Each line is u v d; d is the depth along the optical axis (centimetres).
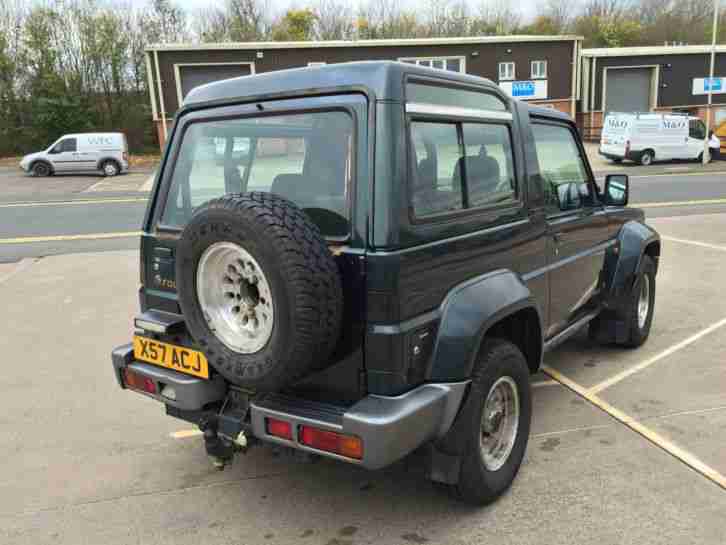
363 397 257
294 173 274
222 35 5134
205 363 288
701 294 699
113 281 825
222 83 307
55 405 448
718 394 436
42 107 3888
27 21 3953
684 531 286
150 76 3166
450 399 269
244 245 239
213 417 296
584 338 568
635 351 529
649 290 538
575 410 417
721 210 1348
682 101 3844
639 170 2423
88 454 378
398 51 3306
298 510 315
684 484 324
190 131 318
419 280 258
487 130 319
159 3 4397
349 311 253
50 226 1334
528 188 352
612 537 284
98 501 327
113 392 470
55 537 298
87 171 2706
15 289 790
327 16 5444
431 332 269
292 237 233
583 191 444
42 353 556
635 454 356
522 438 327
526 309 325
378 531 295
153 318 316
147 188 2156
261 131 286
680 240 1024
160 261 324
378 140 247
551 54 3453
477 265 298
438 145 279
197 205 313
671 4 5916
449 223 279
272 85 284
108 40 4075
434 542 285
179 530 302
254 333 253
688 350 525
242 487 338
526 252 347
